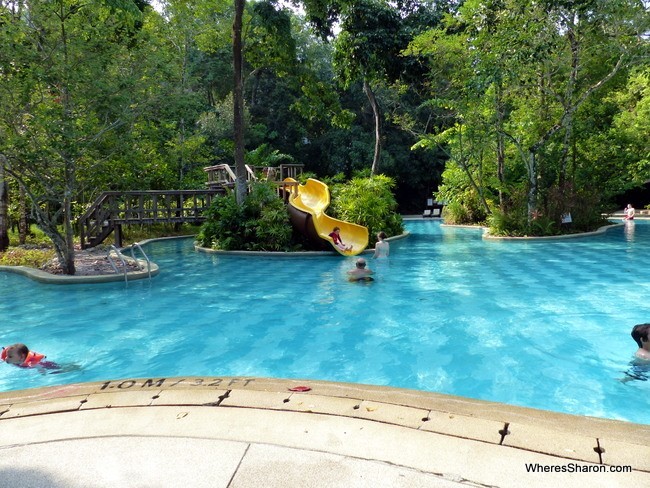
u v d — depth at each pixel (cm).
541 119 1912
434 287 926
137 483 237
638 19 1535
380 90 3400
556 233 1820
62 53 950
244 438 275
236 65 1596
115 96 988
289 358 552
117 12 1030
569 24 1602
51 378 504
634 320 677
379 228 1683
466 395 443
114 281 1037
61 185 1103
